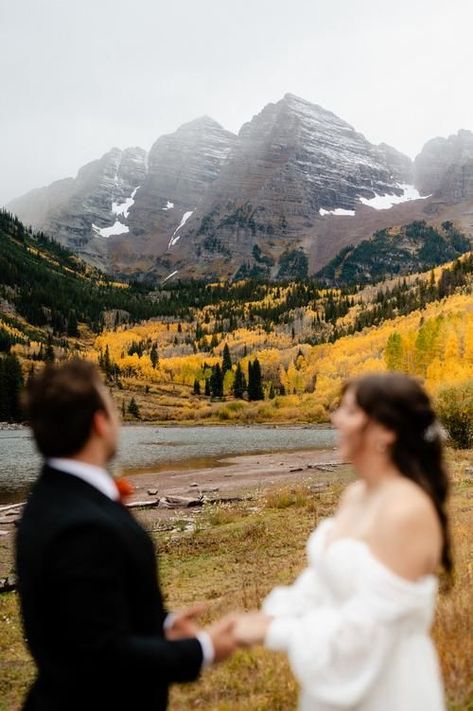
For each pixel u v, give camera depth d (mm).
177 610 8984
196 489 27703
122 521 2162
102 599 1963
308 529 15117
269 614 2396
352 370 137625
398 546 2129
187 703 5012
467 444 35312
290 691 4746
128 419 124938
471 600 5965
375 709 2139
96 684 1979
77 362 2314
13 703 5855
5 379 107500
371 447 2334
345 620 2096
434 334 111438
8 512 22484
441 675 4418
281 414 117250
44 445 2201
